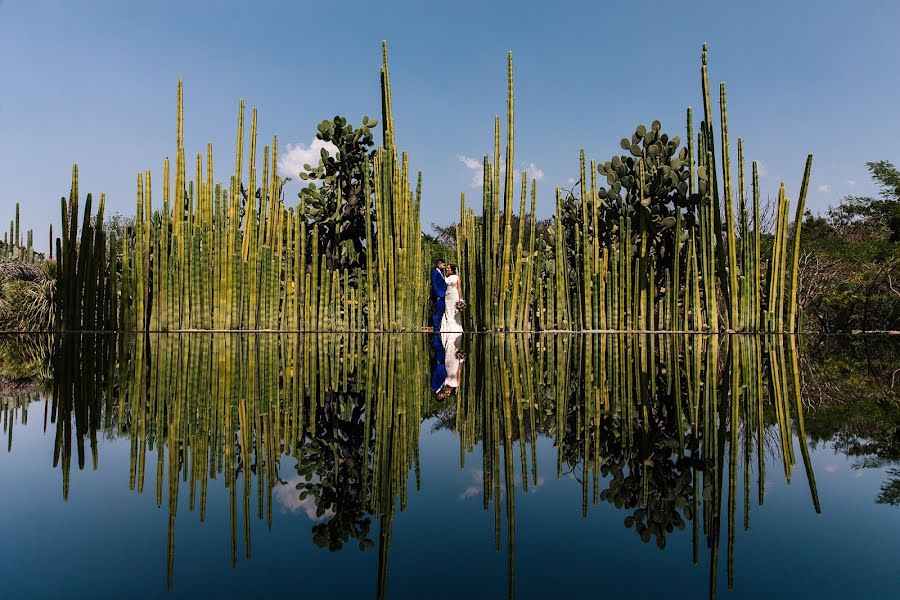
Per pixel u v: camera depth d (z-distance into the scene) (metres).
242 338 9.55
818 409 4.61
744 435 3.79
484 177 10.99
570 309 11.72
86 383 5.52
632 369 6.71
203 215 10.18
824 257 14.80
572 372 6.55
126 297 10.14
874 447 3.41
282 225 10.95
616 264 10.88
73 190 10.00
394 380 5.93
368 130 11.58
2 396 4.91
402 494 2.68
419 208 11.10
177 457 3.22
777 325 10.57
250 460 3.17
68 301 10.11
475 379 6.10
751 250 10.26
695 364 7.08
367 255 10.95
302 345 8.81
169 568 1.87
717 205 10.34
